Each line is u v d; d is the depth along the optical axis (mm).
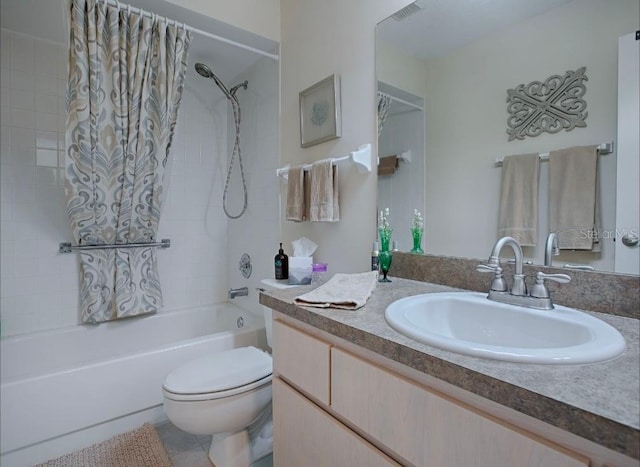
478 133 1183
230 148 2639
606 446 428
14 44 1948
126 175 1843
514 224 1089
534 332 852
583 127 950
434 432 635
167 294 2467
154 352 1728
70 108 1620
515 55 1089
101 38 1612
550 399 477
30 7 1704
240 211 2518
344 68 1645
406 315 896
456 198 1240
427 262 1307
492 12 1145
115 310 2109
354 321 839
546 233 1017
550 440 502
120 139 1760
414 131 1363
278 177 2096
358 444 792
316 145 1818
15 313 1951
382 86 1469
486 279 1133
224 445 1431
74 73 1580
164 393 1321
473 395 590
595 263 923
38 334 1901
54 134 2072
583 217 947
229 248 2686
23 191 1983
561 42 990
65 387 1502
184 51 1812
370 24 1520
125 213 1953
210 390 1277
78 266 2125
